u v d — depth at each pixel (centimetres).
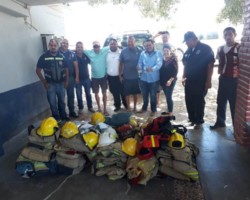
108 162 291
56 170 297
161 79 482
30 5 507
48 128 301
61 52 501
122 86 544
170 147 278
